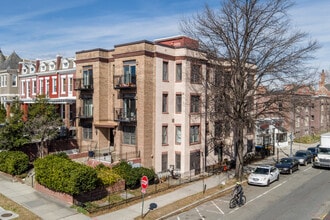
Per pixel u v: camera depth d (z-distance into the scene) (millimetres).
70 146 31500
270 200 20250
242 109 25344
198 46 25953
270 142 43812
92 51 30578
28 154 28250
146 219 16531
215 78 26188
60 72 39312
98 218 16562
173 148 28469
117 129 28531
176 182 25141
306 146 47844
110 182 20578
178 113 28250
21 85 46469
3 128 26594
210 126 31188
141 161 26156
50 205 18281
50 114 27906
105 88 30719
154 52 26688
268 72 23859
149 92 26578
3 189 21172
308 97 26938
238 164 25797
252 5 23656
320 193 21969
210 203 19641
